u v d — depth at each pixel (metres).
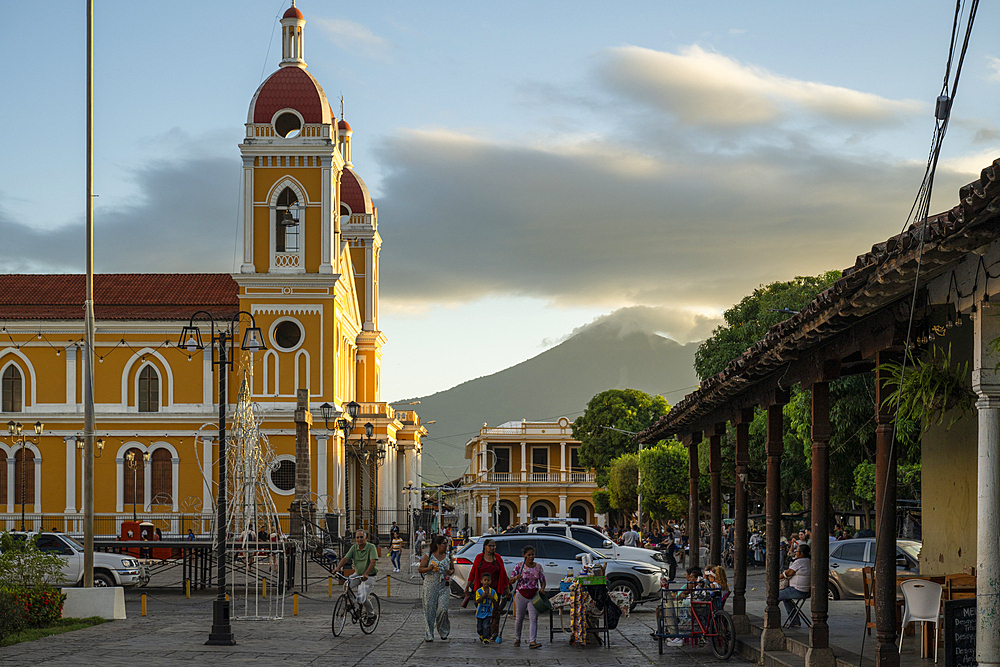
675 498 70.81
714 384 19.59
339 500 62.00
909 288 11.24
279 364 61.28
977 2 9.34
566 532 32.03
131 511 62.69
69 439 63.16
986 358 10.54
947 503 17.56
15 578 22.11
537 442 117.88
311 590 34.03
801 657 16.53
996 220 9.32
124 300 66.44
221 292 67.38
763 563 49.16
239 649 18.91
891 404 12.68
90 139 26.31
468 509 123.00
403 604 29.55
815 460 15.29
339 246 64.75
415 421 81.62
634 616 25.84
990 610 10.57
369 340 78.12
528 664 17.39
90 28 26.36
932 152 9.75
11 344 63.94
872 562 25.08
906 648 15.92
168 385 63.56
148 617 24.83
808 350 15.38
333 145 61.72
